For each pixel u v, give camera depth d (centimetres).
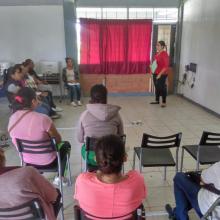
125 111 563
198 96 602
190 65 634
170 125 473
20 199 138
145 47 685
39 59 649
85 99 675
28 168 143
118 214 129
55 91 665
